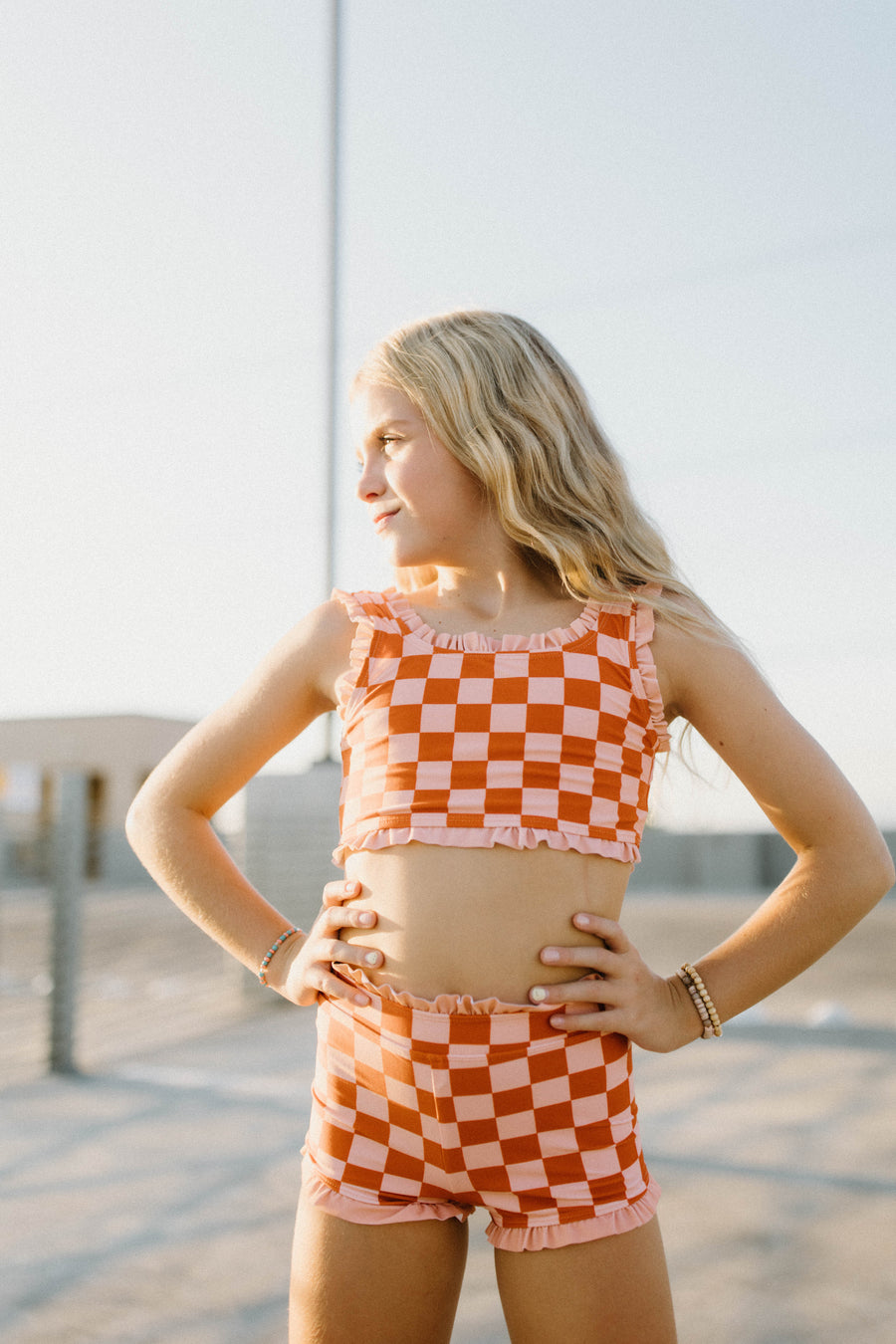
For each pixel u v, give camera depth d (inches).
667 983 42.0
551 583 45.3
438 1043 38.2
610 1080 39.6
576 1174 38.2
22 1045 192.5
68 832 171.3
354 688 43.0
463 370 44.1
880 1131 123.2
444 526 43.9
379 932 40.5
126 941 313.6
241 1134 129.0
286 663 46.1
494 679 40.9
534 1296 38.2
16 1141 126.2
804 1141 120.0
